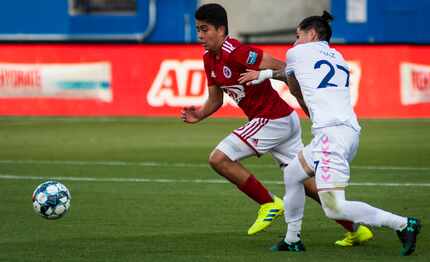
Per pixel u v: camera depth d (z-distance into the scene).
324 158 19.64
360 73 52.12
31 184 31.72
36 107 53.91
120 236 22.92
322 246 21.55
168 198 28.66
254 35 67.38
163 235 23.03
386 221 19.44
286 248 21.00
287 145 22.92
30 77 53.81
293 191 20.44
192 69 52.62
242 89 22.34
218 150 22.56
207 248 21.44
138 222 24.81
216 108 23.61
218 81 22.55
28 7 69.06
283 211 22.69
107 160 37.62
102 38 68.62
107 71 53.44
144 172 34.28
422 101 52.25
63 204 22.61
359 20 65.62
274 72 21.31
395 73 52.06
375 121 51.06
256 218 25.34
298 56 20.39
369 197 28.80
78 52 53.53
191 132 47.03
